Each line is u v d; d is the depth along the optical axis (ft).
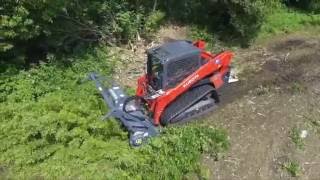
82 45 53.11
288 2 67.62
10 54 49.65
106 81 45.06
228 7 55.88
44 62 49.98
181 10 62.95
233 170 36.91
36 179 35.96
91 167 36.04
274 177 36.29
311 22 62.75
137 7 55.42
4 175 36.55
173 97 40.86
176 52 40.52
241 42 57.47
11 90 45.55
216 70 43.24
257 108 43.86
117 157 36.83
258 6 53.93
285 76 49.57
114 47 55.26
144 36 57.67
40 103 42.16
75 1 50.21
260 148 38.88
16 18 43.34
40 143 38.24
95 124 38.68
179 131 39.47
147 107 40.91
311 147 38.83
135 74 50.67
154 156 36.63
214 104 44.09
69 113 39.60
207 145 38.42
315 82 48.01
